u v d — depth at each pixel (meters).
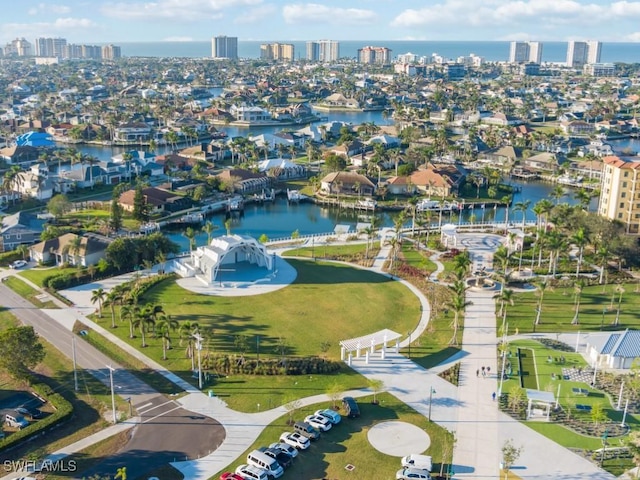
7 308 163.88
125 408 117.38
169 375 129.88
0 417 114.38
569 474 99.94
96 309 163.12
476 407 119.38
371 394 123.56
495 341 147.25
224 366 132.25
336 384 124.81
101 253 199.00
